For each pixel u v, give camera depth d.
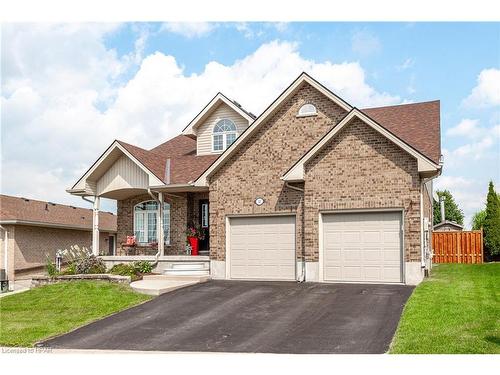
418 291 14.82
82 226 32.81
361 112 16.97
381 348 10.16
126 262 21.67
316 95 19.06
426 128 19.41
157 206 24.22
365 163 17.14
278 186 18.94
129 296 15.94
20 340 11.90
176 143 26.86
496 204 30.42
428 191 24.83
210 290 16.58
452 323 11.14
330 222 17.62
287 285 17.05
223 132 23.55
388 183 16.80
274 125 19.36
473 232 28.70
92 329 12.74
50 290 17.27
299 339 11.07
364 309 13.24
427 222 20.59
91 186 23.11
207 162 22.62
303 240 18.27
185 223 23.05
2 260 27.55
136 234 24.41
